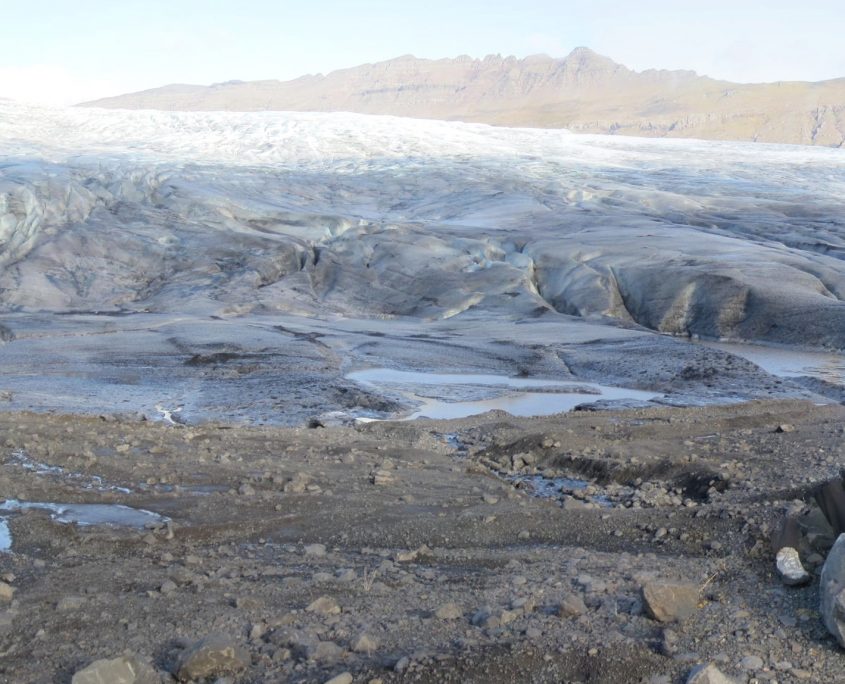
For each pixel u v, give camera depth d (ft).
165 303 130.41
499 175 213.25
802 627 15.57
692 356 84.33
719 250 138.82
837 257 143.84
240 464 34.09
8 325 109.29
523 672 14.47
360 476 32.89
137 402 67.51
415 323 120.57
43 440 36.58
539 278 140.36
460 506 28.30
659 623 16.05
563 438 39.47
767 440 36.94
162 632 16.62
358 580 19.72
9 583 19.92
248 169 211.41
